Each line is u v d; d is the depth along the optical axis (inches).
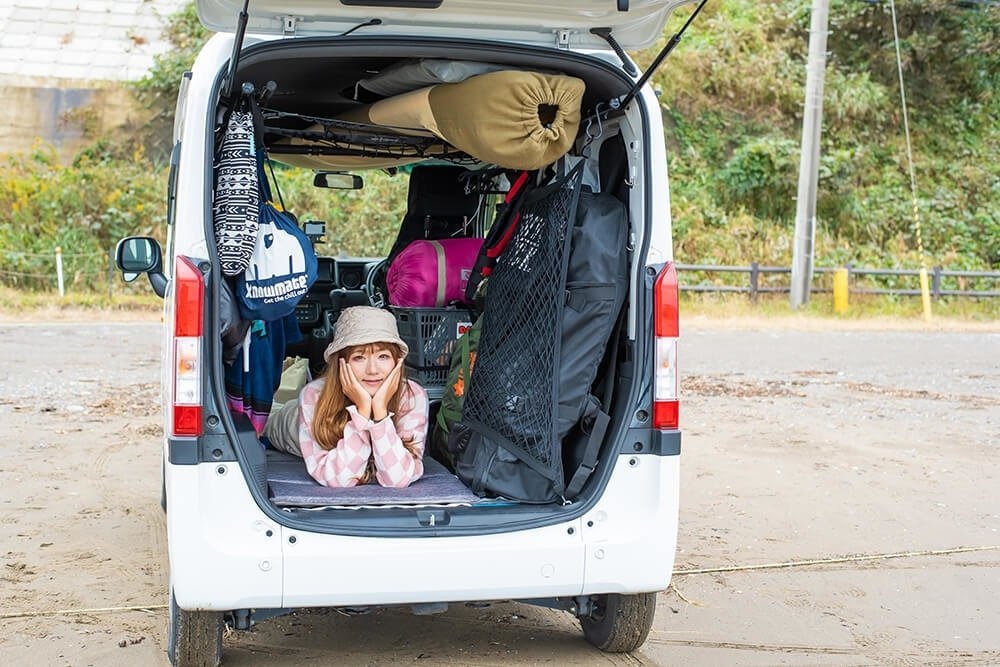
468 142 146.9
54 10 1013.8
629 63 145.3
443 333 180.2
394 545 135.9
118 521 229.6
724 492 265.7
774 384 436.5
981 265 926.4
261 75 168.4
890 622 178.9
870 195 967.0
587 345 145.8
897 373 477.1
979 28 1052.5
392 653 161.5
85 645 161.3
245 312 141.6
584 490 147.1
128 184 850.1
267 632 169.9
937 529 235.1
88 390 386.6
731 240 900.0
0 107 896.3
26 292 749.9
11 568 196.7
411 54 140.9
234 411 142.2
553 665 157.3
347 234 520.1
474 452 153.1
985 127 1044.5
